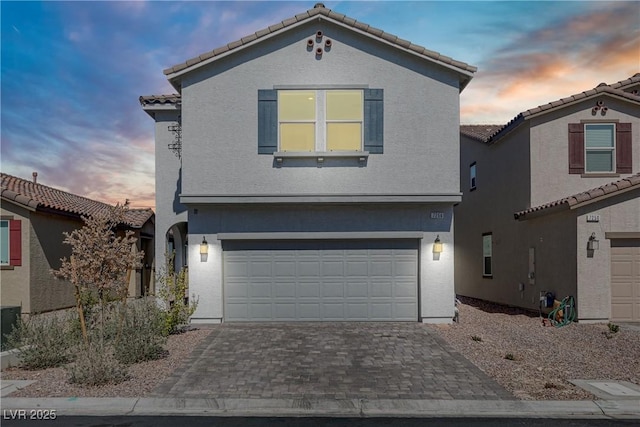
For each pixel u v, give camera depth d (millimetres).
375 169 12289
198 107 12305
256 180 12258
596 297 12383
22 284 14492
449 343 10273
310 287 12562
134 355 8711
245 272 12586
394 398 7020
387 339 10602
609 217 12555
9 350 9148
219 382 7699
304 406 6809
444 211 12516
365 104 12320
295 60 12414
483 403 6840
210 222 12531
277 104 12352
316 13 12242
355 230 12469
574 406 6766
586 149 14633
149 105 14125
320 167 12297
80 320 9180
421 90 12375
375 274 12609
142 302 12930
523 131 15180
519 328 11914
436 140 12312
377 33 12156
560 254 13273
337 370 8336
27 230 14594
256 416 6555
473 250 19875
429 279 12422
